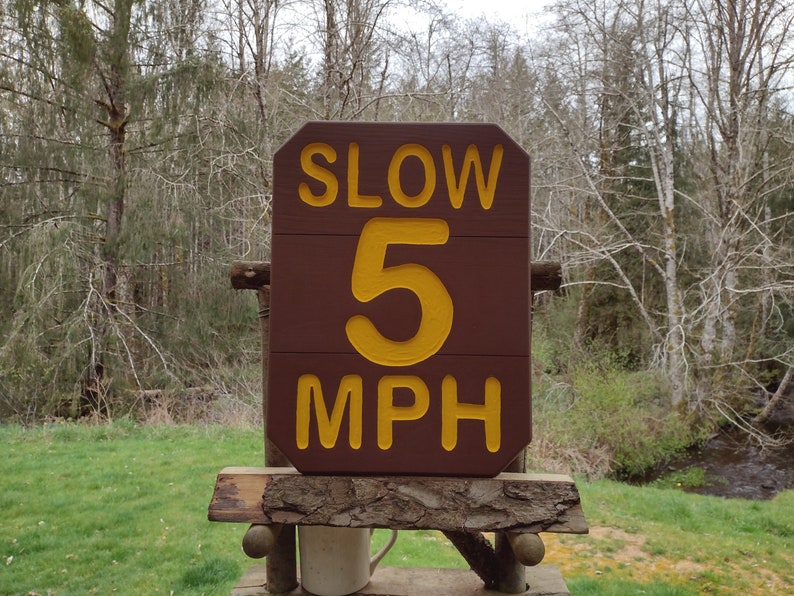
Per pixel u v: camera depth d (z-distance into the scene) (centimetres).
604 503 798
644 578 560
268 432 187
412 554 551
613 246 1357
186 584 481
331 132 191
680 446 1241
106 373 1158
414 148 191
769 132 1345
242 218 1171
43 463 806
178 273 1232
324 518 183
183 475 764
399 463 186
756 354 1511
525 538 181
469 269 189
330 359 188
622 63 1358
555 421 1159
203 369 1271
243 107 1225
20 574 491
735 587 549
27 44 1062
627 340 1795
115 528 591
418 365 187
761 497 1068
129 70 1159
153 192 1115
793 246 1479
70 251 1034
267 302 226
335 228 189
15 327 1009
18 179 1128
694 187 1738
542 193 1510
